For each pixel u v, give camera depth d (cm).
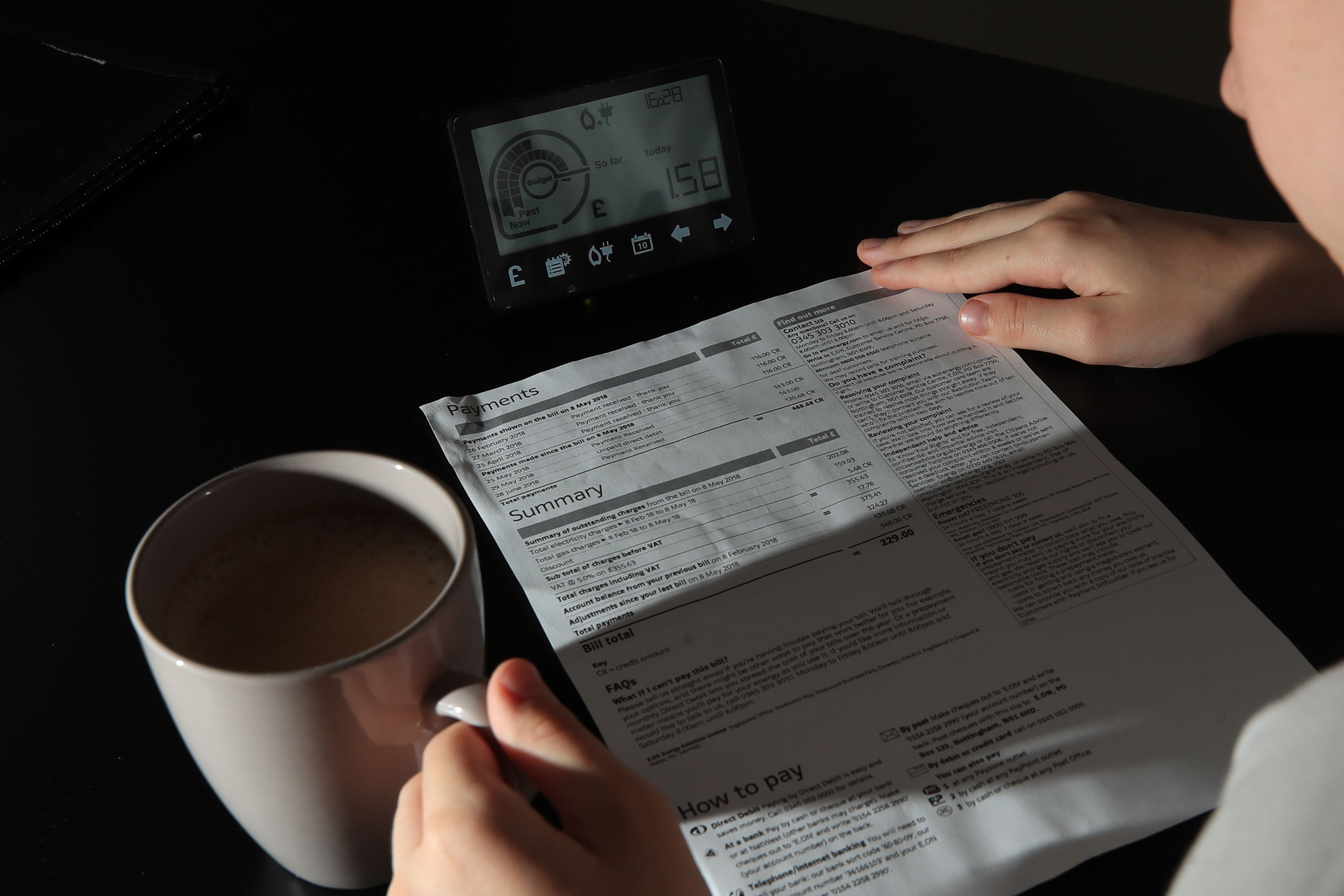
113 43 89
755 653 47
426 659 34
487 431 58
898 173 75
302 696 31
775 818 40
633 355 63
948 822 40
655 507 54
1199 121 79
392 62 86
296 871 39
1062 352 61
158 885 39
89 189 73
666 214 66
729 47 87
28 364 63
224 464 56
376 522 41
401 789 36
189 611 38
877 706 44
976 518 52
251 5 93
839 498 54
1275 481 53
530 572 51
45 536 53
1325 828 26
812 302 66
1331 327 61
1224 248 61
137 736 44
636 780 35
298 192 75
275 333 65
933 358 62
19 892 39
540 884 31
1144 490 53
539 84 83
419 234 72
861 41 88
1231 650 46
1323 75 25
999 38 166
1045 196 73
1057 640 46
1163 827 40
